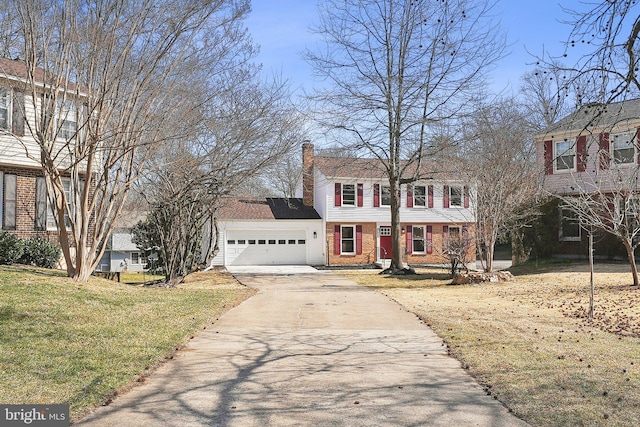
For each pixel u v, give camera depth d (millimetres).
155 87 12336
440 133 21078
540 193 20078
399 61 21344
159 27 12000
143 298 12102
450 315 10789
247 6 16203
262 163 15516
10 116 16203
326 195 30797
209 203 16688
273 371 6480
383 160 23078
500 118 24281
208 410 5059
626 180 14703
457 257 19484
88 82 11953
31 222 17438
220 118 14242
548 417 4777
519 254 23891
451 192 31422
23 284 11055
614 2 4773
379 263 29250
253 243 30594
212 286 17516
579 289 14570
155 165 14539
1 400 5059
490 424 4680
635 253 20453
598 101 5207
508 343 7906
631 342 7875
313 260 31219
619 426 4527
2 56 13828
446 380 6086
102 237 14117
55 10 11477
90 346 7254
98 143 12992
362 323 10008
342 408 5133
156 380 6047
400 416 4906
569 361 6727
